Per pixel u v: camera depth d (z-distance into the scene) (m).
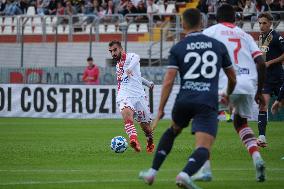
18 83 82.12
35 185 26.67
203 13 81.94
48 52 92.12
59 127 61.06
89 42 89.25
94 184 27.00
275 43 41.34
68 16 89.75
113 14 88.75
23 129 58.75
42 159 36.22
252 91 27.89
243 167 32.78
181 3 92.31
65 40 91.62
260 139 39.75
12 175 29.80
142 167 32.81
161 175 29.86
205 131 23.94
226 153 39.03
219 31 27.89
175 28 83.31
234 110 28.25
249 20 81.81
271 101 69.06
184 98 24.42
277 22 78.88
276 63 41.62
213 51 24.47
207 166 27.34
